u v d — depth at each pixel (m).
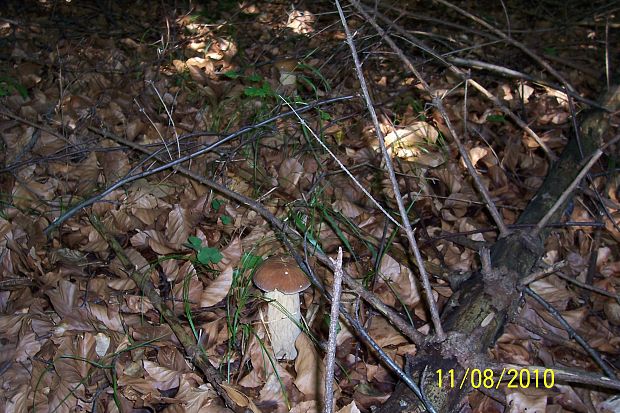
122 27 1.96
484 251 0.75
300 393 0.74
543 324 0.87
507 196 1.14
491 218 1.08
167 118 1.33
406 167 1.14
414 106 1.35
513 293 0.76
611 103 1.05
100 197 0.96
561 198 0.84
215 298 0.84
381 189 1.10
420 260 0.62
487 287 0.75
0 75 1.51
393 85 1.50
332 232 0.99
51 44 1.77
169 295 0.88
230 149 1.16
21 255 0.90
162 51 1.58
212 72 1.58
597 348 0.85
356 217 1.04
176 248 0.95
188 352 0.76
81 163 1.12
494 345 0.82
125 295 0.86
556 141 1.28
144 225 1.01
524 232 0.86
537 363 0.82
